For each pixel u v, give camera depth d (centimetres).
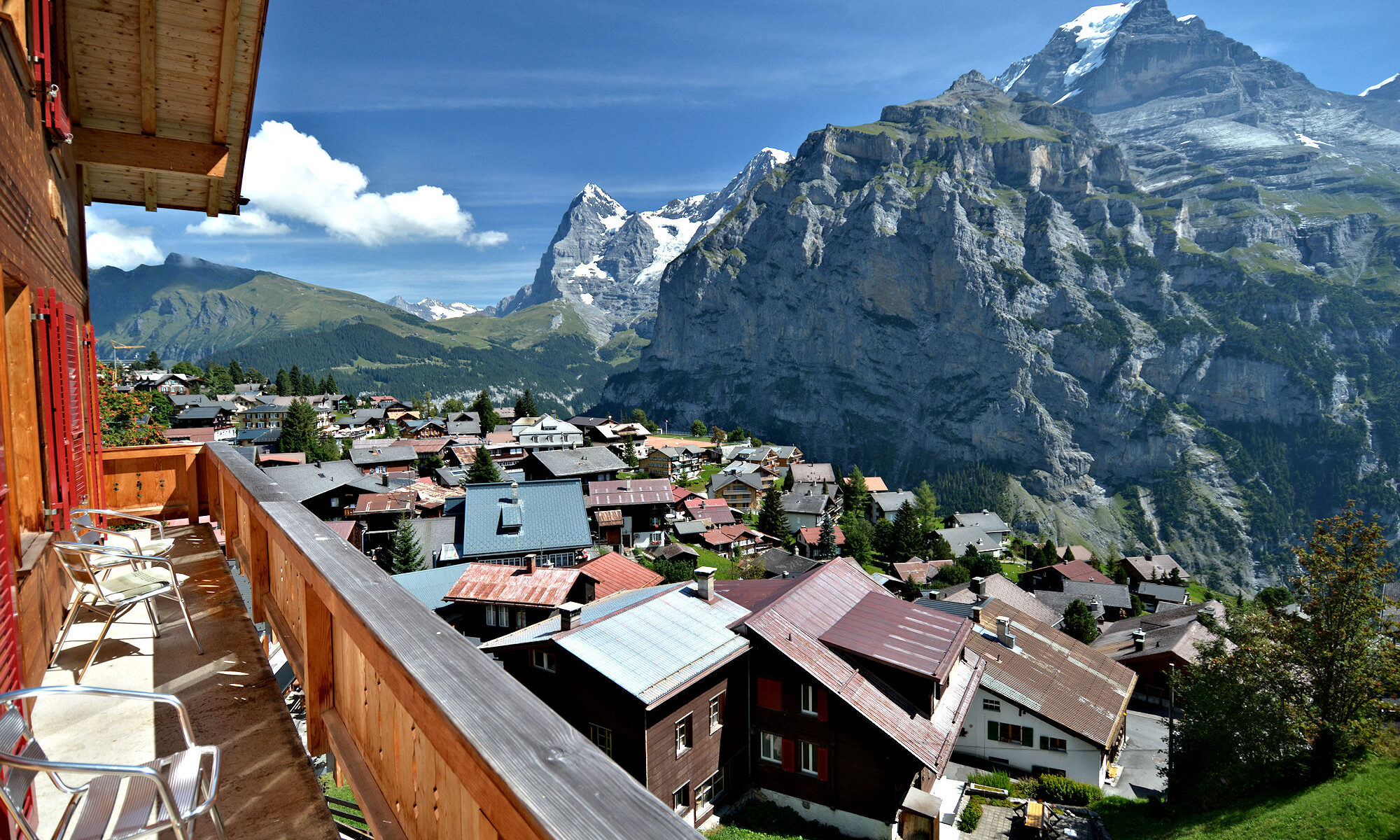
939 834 2181
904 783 2205
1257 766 2647
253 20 782
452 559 4694
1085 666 3672
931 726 2173
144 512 1033
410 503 6234
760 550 8244
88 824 277
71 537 668
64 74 782
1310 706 2609
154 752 433
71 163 847
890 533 9050
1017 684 3362
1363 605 2492
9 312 541
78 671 549
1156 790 3338
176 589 583
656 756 2002
